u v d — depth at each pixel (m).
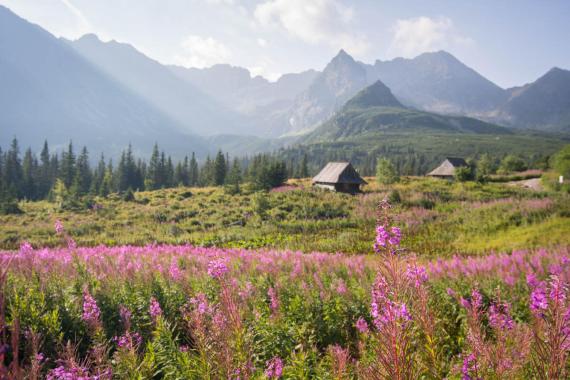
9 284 6.12
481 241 23.14
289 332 6.23
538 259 12.09
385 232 2.61
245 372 3.63
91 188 81.38
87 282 7.40
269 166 61.62
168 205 44.62
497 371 3.01
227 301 4.11
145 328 6.50
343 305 7.81
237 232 29.39
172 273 8.23
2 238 26.50
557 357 2.42
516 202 30.80
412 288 2.77
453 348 5.52
